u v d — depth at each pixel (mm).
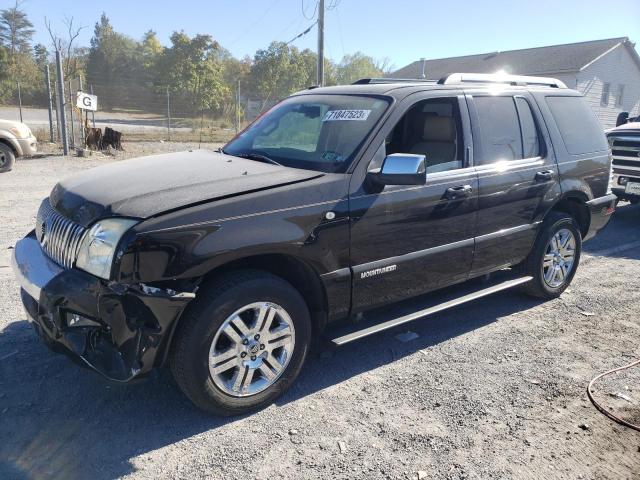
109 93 50094
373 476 2910
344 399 3641
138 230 2914
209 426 3301
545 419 3482
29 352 4066
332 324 4227
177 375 3164
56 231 3379
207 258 3041
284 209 3342
